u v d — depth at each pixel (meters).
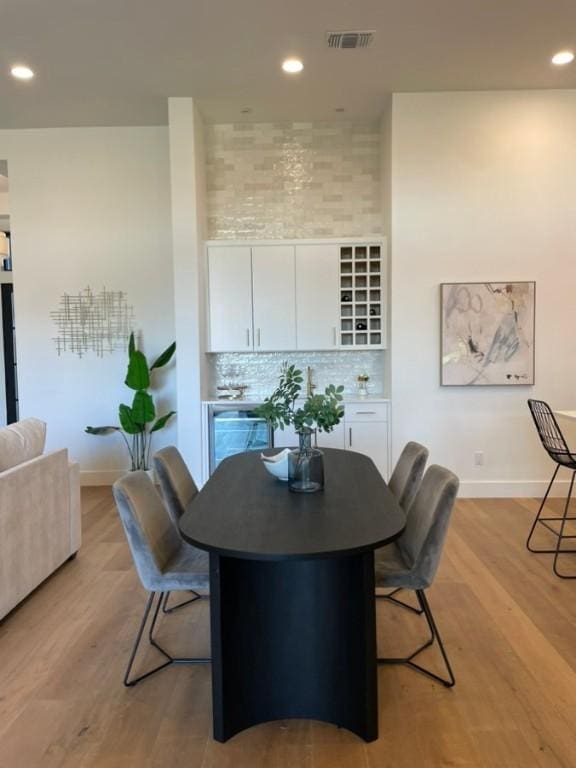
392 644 2.38
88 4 3.06
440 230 4.42
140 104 4.47
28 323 5.13
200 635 2.50
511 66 3.91
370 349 4.77
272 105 4.52
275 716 1.91
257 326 4.75
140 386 4.63
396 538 1.74
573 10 3.21
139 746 1.79
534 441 4.52
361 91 4.29
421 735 1.83
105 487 5.11
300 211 4.98
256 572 1.87
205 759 1.73
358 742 1.80
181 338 4.47
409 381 4.50
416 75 4.03
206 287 4.72
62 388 5.16
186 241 4.45
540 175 4.38
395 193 4.41
